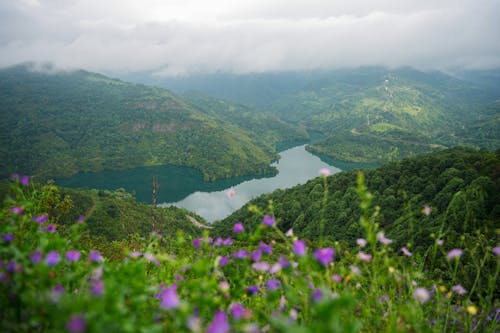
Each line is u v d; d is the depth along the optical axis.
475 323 3.26
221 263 2.73
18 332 2.05
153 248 3.30
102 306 1.83
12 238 2.73
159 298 2.81
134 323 2.04
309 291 2.33
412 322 2.64
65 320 1.84
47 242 2.59
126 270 2.53
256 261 2.70
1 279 2.25
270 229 2.73
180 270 3.04
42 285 2.14
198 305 2.37
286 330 1.90
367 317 2.76
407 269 3.21
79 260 2.98
